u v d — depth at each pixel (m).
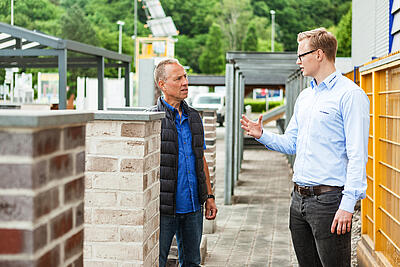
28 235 1.52
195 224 3.83
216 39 95.62
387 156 4.29
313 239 3.52
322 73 3.29
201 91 44.22
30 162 1.52
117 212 3.27
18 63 13.00
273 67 10.61
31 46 12.27
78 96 14.52
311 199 3.29
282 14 100.81
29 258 1.53
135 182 3.24
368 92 5.07
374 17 9.40
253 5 101.38
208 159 7.21
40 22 71.19
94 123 3.26
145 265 3.32
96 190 3.28
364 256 4.73
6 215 1.53
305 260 3.53
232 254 5.97
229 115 9.07
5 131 1.52
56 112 1.74
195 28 100.88
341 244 3.24
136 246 3.27
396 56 3.75
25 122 1.49
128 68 13.38
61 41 9.11
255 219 7.90
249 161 16.88
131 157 3.24
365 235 5.02
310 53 3.29
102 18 89.75
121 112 3.25
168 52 33.56
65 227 1.76
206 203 4.06
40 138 1.56
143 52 33.62
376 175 4.52
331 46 3.28
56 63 12.93
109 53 11.86
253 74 13.19
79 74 51.44
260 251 6.10
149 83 9.19
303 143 3.35
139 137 3.23
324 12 96.56
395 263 3.96
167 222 3.74
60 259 1.72
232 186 9.94
